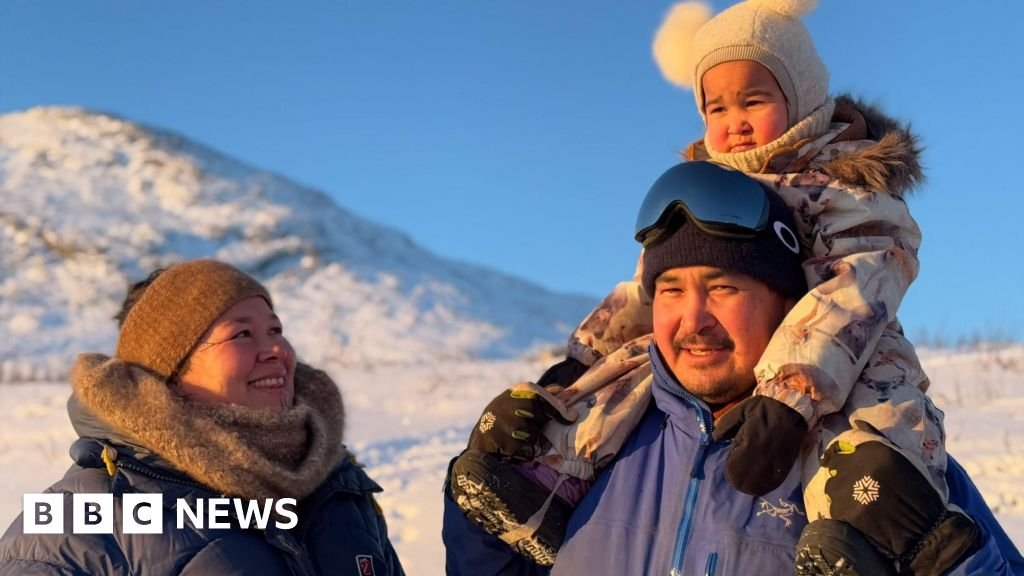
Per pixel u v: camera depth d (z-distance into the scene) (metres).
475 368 9.33
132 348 1.47
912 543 1.08
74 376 1.41
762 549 1.17
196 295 1.45
